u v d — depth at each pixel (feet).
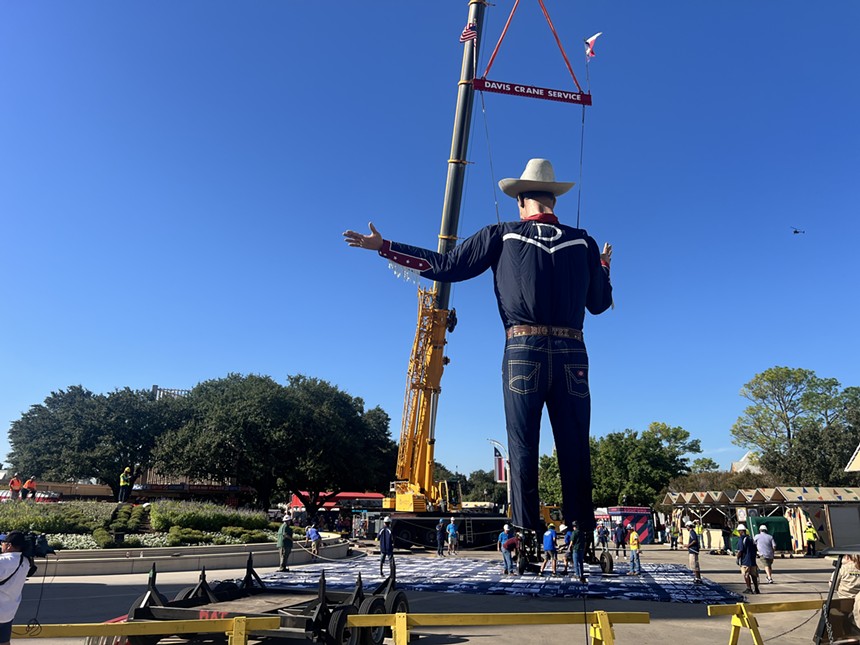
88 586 57.77
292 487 210.59
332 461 201.46
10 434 231.91
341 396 228.02
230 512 103.96
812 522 104.47
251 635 28.55
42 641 32.99
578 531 64.49
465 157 97.81
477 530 109.91
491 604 48.57
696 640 36.11
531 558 69.51
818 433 182.70
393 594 33.09
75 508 99.76
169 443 201.87
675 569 77.82
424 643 35.19
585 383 68.59
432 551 107.45
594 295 73.87
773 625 41.42
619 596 53.16
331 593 35.24
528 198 73.82
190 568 72.23
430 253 71.36
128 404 221.25
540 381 67.41
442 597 52.65
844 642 26.12
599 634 21.26
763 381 215.92
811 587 59.62
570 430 67.92
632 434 214.07
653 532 145.48
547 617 21.35
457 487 125.80
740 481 180.24
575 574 64.90
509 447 68.85
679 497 124.16
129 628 20.27
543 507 112.37
